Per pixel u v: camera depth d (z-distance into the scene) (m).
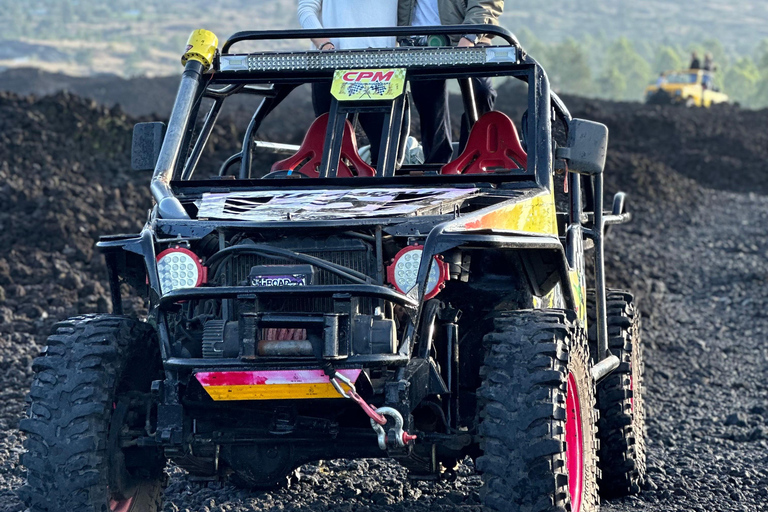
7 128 37.22
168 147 11.20
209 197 10.49
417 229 9.28
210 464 11.34
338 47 13.61
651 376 22.41
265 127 67.31
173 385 9.06
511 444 8.59
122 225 29.97
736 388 21.86
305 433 10.03
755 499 13.08
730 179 68.69
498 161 11.74
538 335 9.01
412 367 9.03
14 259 26.03
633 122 79.62
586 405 9.85
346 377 8.65
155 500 10.35
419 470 11.15
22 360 18.98
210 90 12.10
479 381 10.38
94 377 9.08
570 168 11.27
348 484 12.97
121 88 136.25
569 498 8.77
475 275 10.45
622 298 14.16
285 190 10.66
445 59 11.51
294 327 8.74
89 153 38.25
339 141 11.27
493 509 8.60
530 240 9.38
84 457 8.92
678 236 46.59
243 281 9.55
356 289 8.60
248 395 8.89
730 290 34.53
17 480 12.88
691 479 14.02
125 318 9.68
